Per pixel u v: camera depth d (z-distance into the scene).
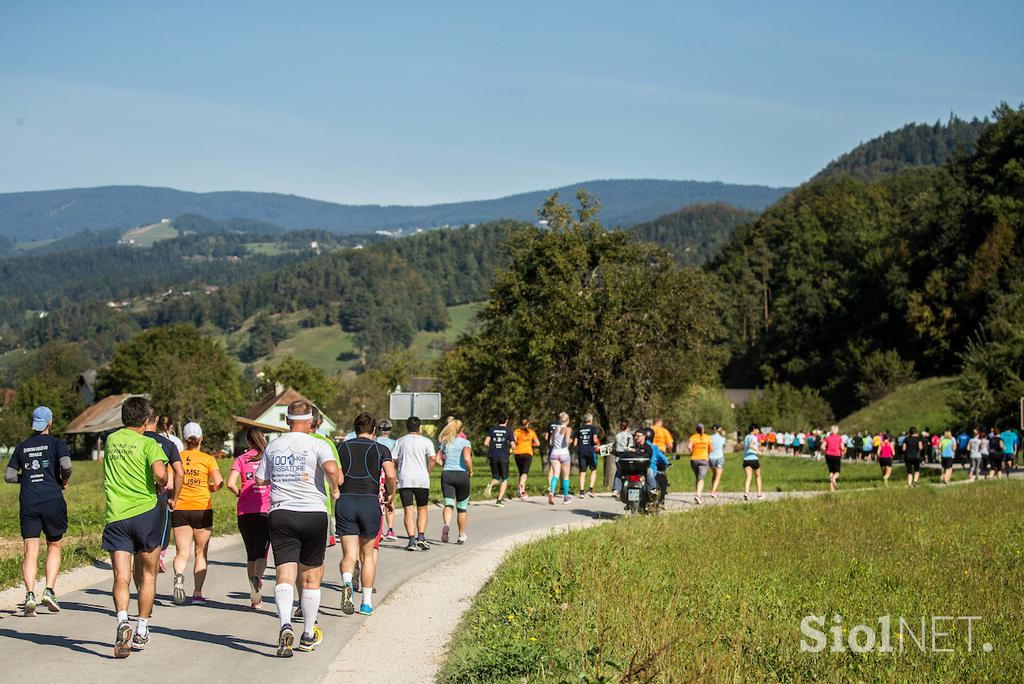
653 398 35.31
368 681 8.43
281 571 9.25
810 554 16.25
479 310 40.31
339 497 11.14
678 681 8.06
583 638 9.10
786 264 150.88
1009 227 89.00
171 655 9.12
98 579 13.44
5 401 143.25
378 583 13.32
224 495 29.31
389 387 111.44
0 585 12.58
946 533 19.39
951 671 9.46
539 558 13.91
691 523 19.80
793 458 71.88
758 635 10.05
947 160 107.44
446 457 17.53
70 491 36.12
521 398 36.38
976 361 55.62
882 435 36.41
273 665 8.88
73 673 8.34
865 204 153.25
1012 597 13.07
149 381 106.62
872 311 111.75
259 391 129.38
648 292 34.75
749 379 140.25
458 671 8.35
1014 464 47.22
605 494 28.14
